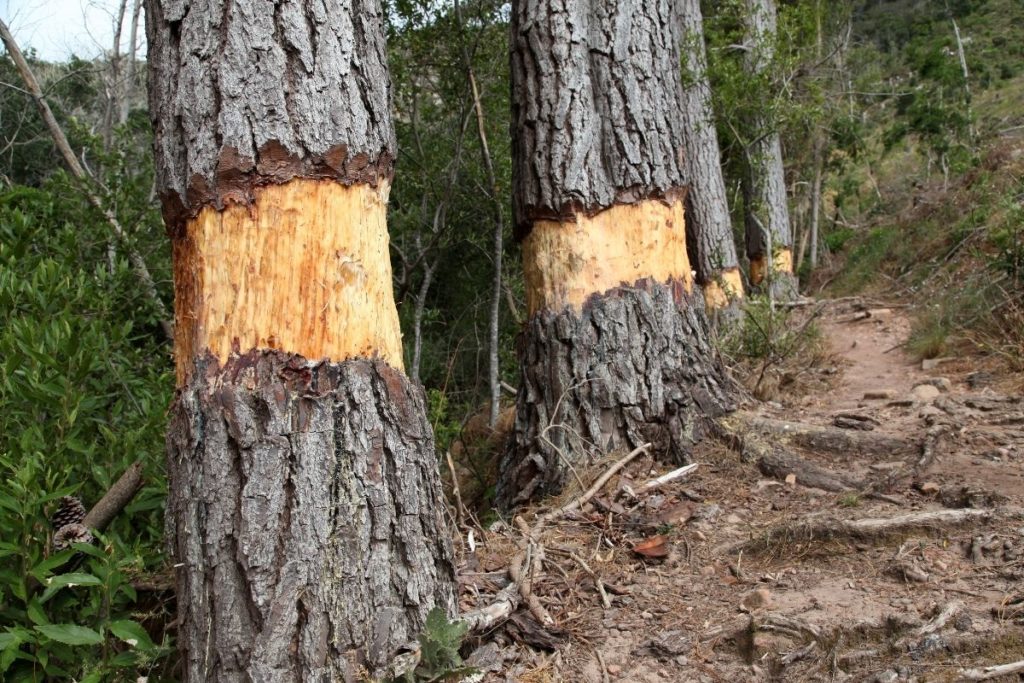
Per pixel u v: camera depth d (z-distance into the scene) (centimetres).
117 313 468
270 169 229
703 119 874
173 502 229
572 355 414
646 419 411
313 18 235
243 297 229
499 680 257
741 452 399
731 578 313
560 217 416
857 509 340
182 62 232
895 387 582
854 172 2330
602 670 265
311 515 221
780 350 607
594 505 377
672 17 446
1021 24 2741
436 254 730
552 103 417
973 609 260
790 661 254
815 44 1257
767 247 682
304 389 228
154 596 328
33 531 270
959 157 1667
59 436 306
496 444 543
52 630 235
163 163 236
